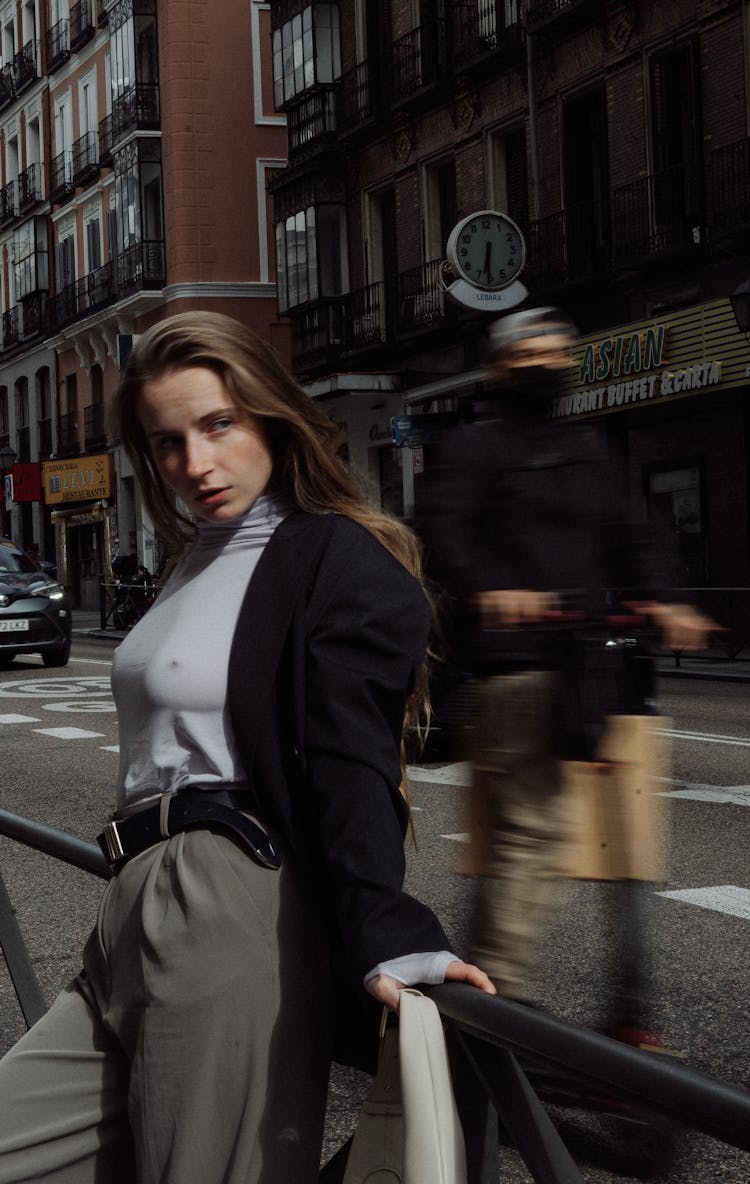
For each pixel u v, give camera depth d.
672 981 4.99
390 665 1.82
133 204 40.78
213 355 1.95
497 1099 1.73
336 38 32.09
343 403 32.47
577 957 5.25
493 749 3.60
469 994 1.72
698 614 3.65
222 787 1.90
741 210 21.41
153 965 1.84
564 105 25.72
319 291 32.31
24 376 53.78
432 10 28.67
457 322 27.97
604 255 24.78
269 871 1.85
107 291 44.34
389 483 31.94
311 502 1.98
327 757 1.79
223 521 1.98
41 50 50.56
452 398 28.91
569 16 24.72
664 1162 3.19
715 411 22.75
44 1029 2.00
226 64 39.12
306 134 32.81
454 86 28.48
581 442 3.64
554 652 3.54
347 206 32.56
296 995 1.82
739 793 8.97
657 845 3.64
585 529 3.56
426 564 3.57
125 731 2.00
